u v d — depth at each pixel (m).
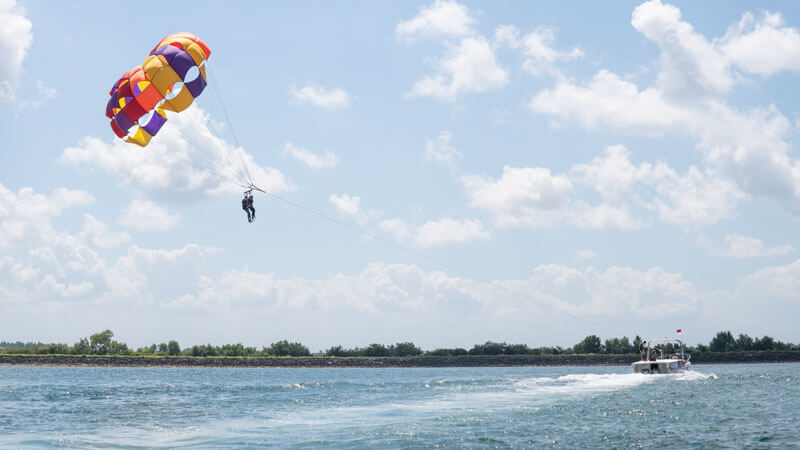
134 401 35.09
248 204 28.94
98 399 36.88
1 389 45.91
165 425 24.03
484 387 40.34
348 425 23.02
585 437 20.48
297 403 31.95
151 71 29.19
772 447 19.03
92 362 118.75
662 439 20.23
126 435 21.47
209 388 46.00
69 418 26.89
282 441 19.69
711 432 21.61
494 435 20.69
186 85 31.02
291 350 130.38
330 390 40.50
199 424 24.16
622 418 24.70
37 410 30.27
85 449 18.81
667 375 49.62
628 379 46.81
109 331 131.38
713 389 37.62
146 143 32.00
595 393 35.03
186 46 30.36
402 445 19.00
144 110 30.02
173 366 120.00
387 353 127.06
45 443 19.92
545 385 41.59
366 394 36.41
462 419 24.39
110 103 31.08
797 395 33.78
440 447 18.75
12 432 22.55
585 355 113.06
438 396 34.34
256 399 34.75
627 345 115.94
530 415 25.55
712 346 115.56
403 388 40.91
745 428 22.48
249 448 18.55
